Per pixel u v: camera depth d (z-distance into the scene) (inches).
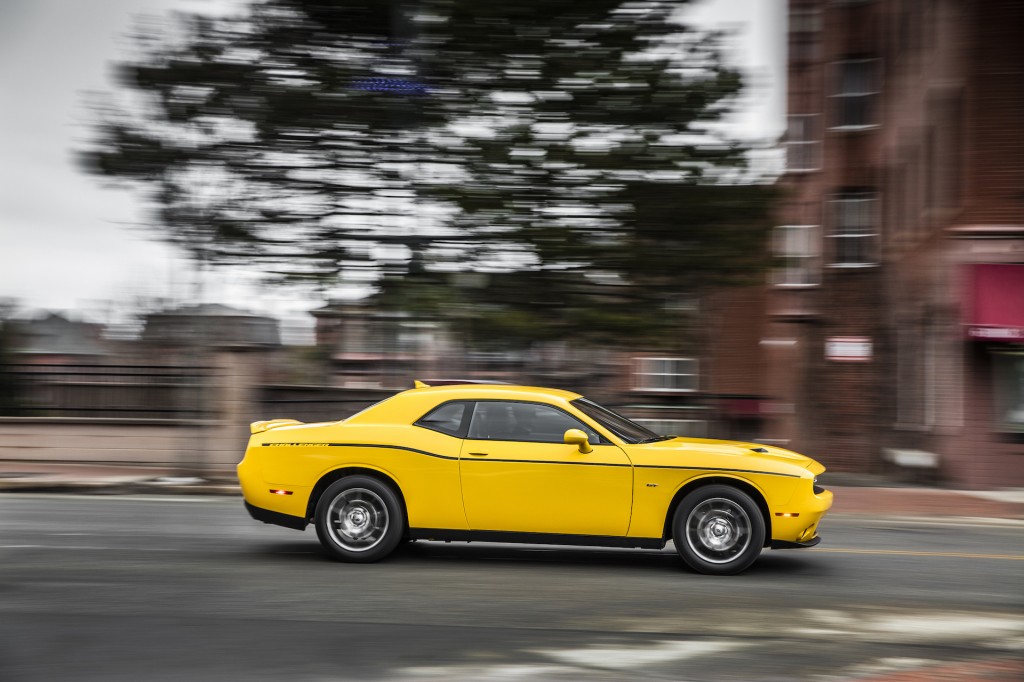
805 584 317.7
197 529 432.1
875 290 940.6
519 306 654.5
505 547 380.8
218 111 631.8
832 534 458.0
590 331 655.8
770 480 323.9
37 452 730.2
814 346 954.1
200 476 676.7
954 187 734.5
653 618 265.0
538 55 626.8
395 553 362.0
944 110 743.1
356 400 729.6
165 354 884.0
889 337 914.7
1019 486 693.9
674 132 647.1
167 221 657.6
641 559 358.0
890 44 941.8
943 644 242.4
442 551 368.5
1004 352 700.7
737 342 994.7
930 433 758.5
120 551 366.6
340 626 251.4
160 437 721.0
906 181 864.3
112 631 244.8
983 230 697.6
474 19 617.3
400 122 632.4
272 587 298.7
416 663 220.1
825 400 941.8
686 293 687.1
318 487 342.0
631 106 633.6
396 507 335.0
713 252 652.1
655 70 633.6
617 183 630.5
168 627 249.1
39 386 741.9
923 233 794.8
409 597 286.4
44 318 1829.5
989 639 248.2
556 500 326.3
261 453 343.3
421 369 737.6
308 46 649.6
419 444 334.0
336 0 618.5
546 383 752.3
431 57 631.8
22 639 237.1
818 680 211.2
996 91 706.8
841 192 979.3
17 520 462.3
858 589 311.7
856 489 689.0
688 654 230.2
